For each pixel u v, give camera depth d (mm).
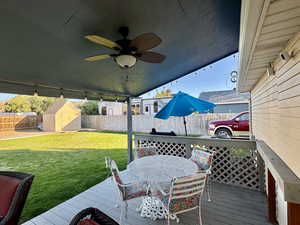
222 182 3705
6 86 2633
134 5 1937
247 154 3486
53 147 8008
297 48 1437
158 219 2461
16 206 1802
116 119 14844
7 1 1516
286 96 1794
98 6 1821
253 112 4957
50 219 2521
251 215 2520
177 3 2100
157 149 4668
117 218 2520
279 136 2127
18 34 1896
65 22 1917
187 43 3148
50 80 3061
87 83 3646
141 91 5266
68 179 4113
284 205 1980
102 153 6754
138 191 2510
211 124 8258
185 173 2307
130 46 2104
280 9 1020
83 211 1381
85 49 2484
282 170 1660
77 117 15938
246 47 1604
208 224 2328
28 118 15742
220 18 2615
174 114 4199
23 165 5305
